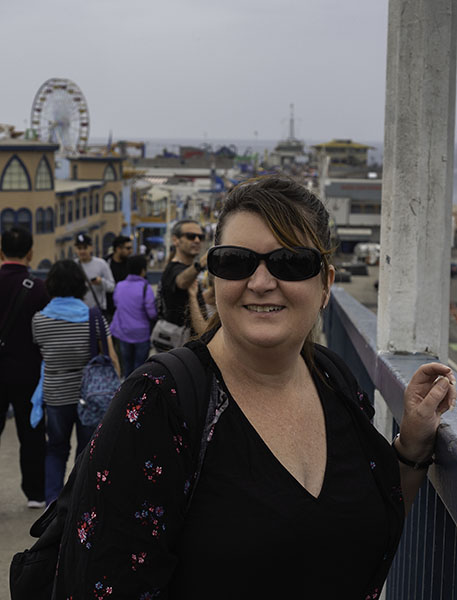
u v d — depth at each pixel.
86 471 1.46
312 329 1.69
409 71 2.76
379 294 2.99
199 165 172.38
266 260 1.47
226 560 1.42
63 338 4.63
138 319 7.21
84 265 7.75
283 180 1.56
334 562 1.48
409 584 2.28
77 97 60.91
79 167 59.12
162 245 79.56
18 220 45.88
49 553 1.65
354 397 1.70
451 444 1.60
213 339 1.63
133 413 1.43
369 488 1.56
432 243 2.82
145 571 1.41
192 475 1.45
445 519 1.82
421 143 2.78
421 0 2.69
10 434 6.55
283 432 1.53
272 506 1.44
